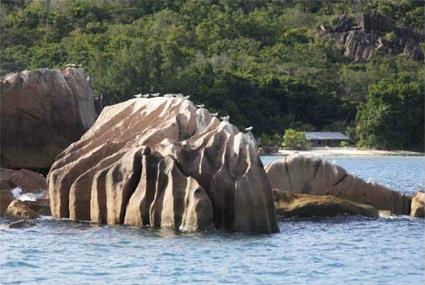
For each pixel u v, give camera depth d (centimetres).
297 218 11950
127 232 10462
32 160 15038
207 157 10612
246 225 10388
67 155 11869
